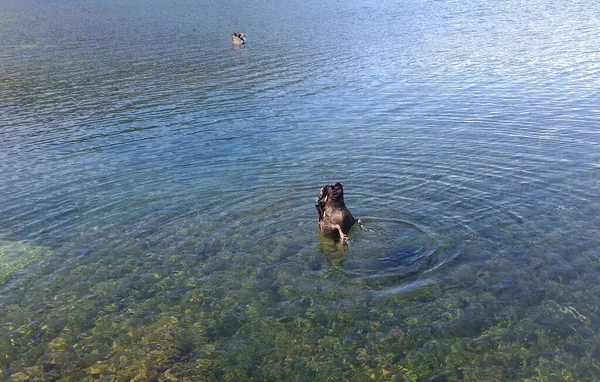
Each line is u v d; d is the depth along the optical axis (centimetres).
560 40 3562
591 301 953
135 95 2797
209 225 1330
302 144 1911
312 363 866
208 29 5109
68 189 1636
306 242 1221
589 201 1309
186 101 2644
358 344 898
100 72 3359
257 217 1353
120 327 979
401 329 923
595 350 839
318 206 1237
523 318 924
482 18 5047
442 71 2927
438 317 943
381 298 1004
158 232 1313
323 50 3775
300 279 1084
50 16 6775
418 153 1719
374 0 7469
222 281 1097
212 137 2077
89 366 890
